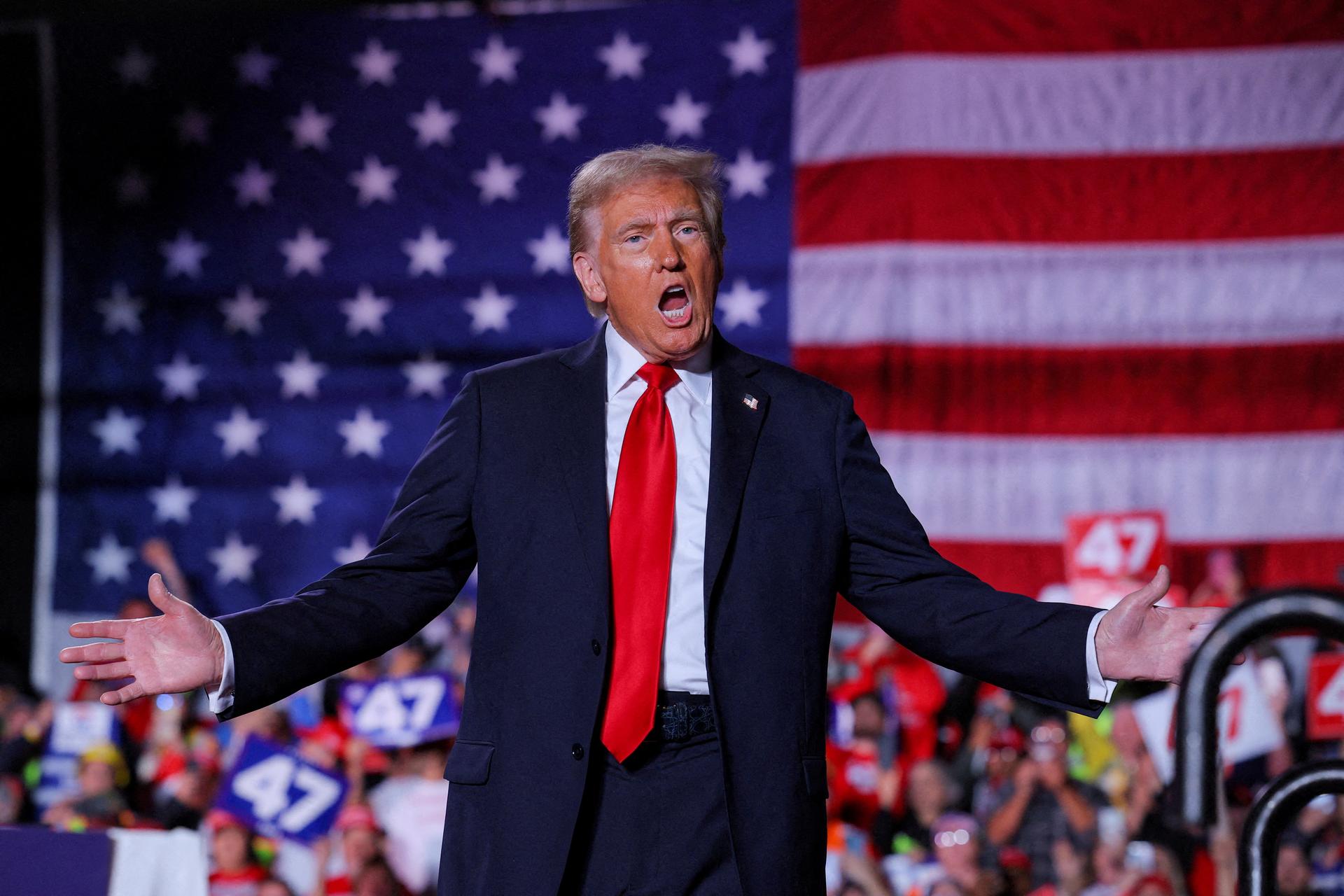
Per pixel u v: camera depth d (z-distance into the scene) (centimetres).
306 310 1803
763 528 456
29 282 1825
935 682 1401
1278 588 229
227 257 1814
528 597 446
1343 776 235
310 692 1461
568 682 433
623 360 482
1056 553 1625
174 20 1831
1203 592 1599
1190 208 1642
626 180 468
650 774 434
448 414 483
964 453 1645
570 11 1784
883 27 1691
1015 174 1662
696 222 468
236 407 1800
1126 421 1631
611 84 1769
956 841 1258
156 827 1390
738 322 1700
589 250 479
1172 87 1652
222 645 417
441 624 1517
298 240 1808
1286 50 1641
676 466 463
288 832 1341
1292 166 1634
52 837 710
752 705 438
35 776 1470
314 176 1809
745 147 1720
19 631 1780
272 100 1819
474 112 1795
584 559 445
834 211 1694
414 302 1792
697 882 430
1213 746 225
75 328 1817
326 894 1320
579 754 426
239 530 1786
